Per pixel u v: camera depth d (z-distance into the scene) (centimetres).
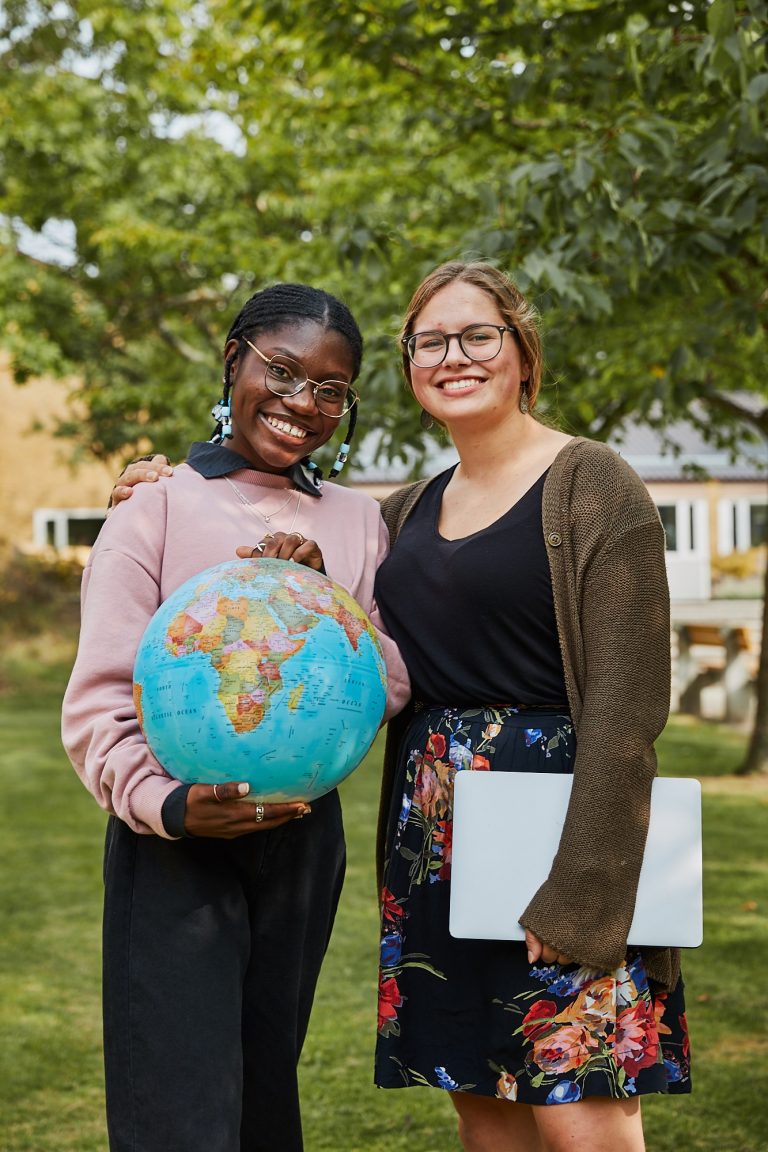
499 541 238
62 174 1586
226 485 244
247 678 201
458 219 690
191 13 1473
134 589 228
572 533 232
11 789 919
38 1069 397
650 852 223
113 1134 218
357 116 869
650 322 616
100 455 2027
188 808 206
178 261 1585
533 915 219
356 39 587
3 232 1631
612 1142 227
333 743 205
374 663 216
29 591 1922
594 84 500
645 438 3033
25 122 1520
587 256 452
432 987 240
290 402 236
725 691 1211
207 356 1777
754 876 631
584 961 216
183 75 1191
